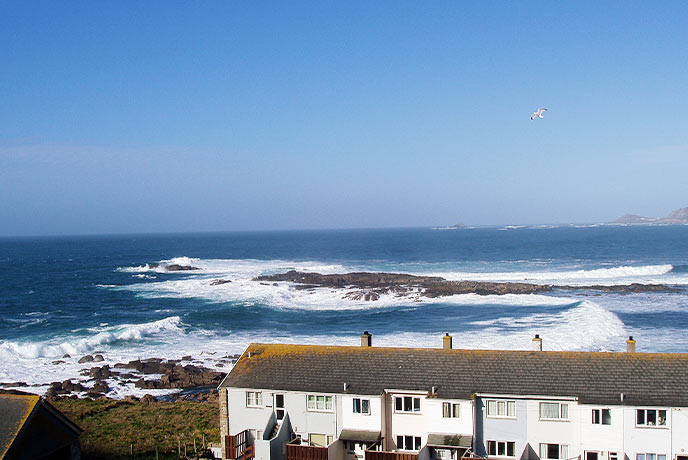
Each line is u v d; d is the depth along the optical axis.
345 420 35.31
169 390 61.62
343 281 138.00
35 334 85.62
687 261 187.38
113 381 64.44
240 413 36.88
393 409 35.19
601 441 32.47
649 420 32.03
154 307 108.88
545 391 33.34
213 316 96.38
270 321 91.94
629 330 77.75
